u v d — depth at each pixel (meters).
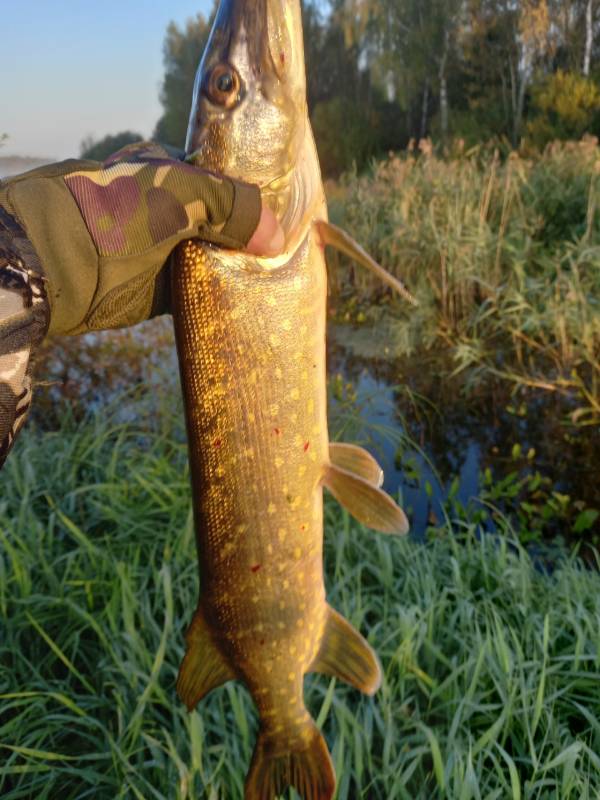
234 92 0.34
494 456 1.06
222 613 0.40
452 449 1.10
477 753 0.50
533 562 0.77
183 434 1.09
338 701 0.52
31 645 0.63
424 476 1.03
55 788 0.53
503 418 1.17
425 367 1.40
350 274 2.01
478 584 0.71
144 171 0.32
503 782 0.46
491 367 1.34
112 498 0.80
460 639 0.59
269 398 0.36
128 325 0.35
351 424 1.08
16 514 0.82
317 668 0.42
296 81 0.34
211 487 0.38
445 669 0.59
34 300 0.29
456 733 0.52
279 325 0.35
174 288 0.35
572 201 1.65
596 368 1.24
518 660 0.55
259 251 0.34
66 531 0.78
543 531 0.88
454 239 1.56
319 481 0.39
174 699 0.58
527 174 1.81
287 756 0.41
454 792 0.45
